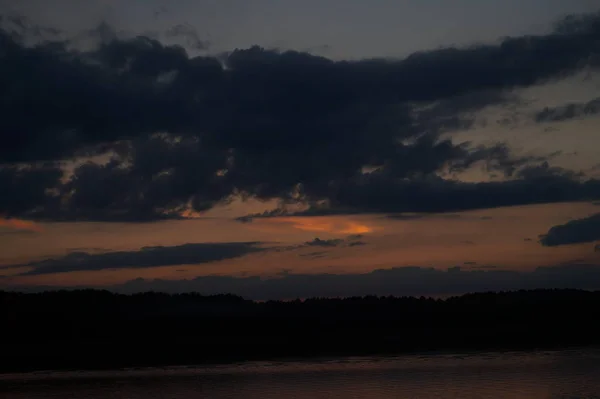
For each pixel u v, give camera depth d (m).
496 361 56.41
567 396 39.16
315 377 47.47
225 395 40.53
